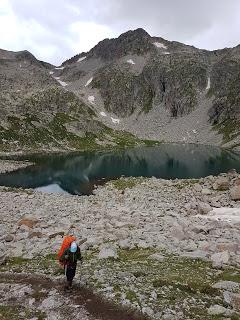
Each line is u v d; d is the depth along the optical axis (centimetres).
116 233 3161
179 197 5947
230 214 4400
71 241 1888
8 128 17575
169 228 3400
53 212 4638
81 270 2219
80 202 5991
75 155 16312
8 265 2470
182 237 3005
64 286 1909
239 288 1866
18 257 2645
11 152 15650
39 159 14112
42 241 3056
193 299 1716
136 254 2634
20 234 3244
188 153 18562
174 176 10212
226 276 2078
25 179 9488
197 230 3216
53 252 2744
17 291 1894
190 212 4544
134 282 1947
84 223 3844
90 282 1969
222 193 5747
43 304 1714
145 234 3167
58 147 18275
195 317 1543
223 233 3195
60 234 3262
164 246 2816
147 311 1594
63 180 9400
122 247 2820
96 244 2938
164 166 12681
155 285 1873
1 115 18338
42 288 1934
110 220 3888
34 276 2155
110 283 1931
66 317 1586
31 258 2605
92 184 8762
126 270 2205
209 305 1655
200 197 5628
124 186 7450
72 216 4325
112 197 6556
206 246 2703
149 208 4891
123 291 1812
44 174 10388
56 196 6681
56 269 2277
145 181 7581
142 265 2328
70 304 1703
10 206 5159
